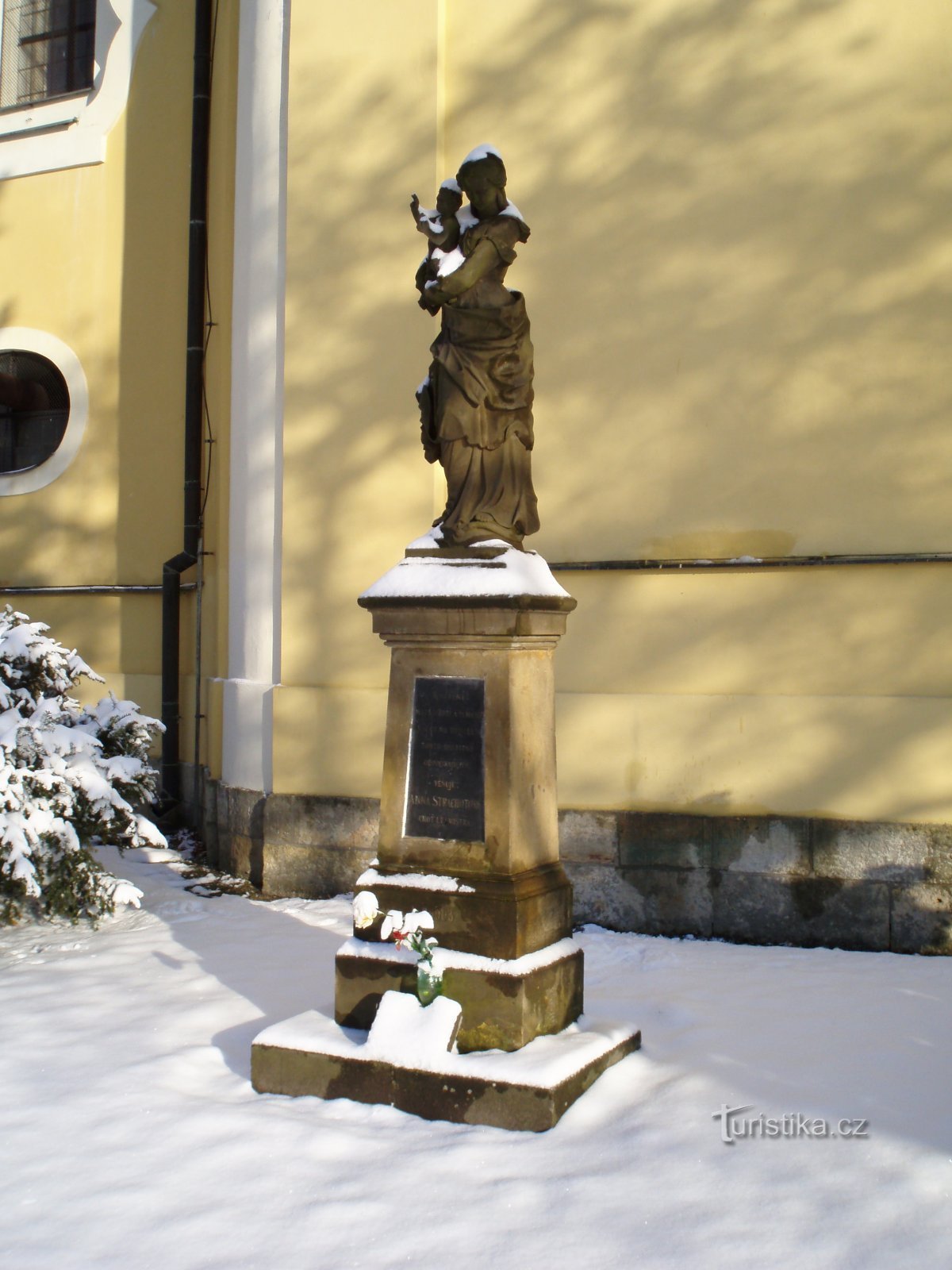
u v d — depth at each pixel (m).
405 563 4.52
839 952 6.07
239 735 7.96
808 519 6.50
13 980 5.62
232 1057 4.54
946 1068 4.29
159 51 9.88
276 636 7.83
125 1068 4.39
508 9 7.27
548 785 4.55
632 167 6.93
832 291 6.50
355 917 4.33
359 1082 4.04
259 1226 3.22
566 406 7.01
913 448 6.32
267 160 8.04
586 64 7.06
